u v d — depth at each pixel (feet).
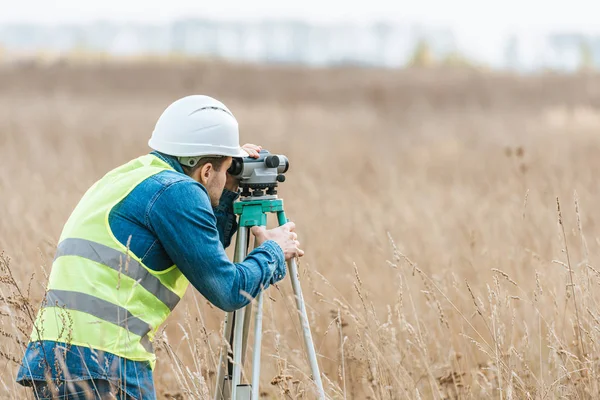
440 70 421.59
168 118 22.00
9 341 26.86
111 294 20.47
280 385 24.58
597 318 27.14
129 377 20.51
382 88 341.62
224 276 20.98
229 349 22.90
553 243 39.68
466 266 39.22
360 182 80.48
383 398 25.59
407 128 161.89
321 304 34.78
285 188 66.03
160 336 25.17
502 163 91.20
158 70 401.90
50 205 47.01
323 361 31.37
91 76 370.94
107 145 110.42
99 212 20.93
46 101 219.41
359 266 40.45
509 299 31.17
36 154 84.48
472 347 32.01
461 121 179.32
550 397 25.82
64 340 20.38
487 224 47.88
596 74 372.79
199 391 24.20
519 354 27.09
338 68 438.40
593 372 25.85
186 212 20.66
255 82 377.71
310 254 41.50
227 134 21.99
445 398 27.32
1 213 44.14
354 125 168.45
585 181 67.62
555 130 140.77
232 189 24.09
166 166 21.85
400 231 48.78
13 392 24.95
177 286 21.76
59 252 21.22
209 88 359.25
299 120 176.24
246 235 23.61
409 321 32.71
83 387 20.21
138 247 20.67
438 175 87.15
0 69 375.25
